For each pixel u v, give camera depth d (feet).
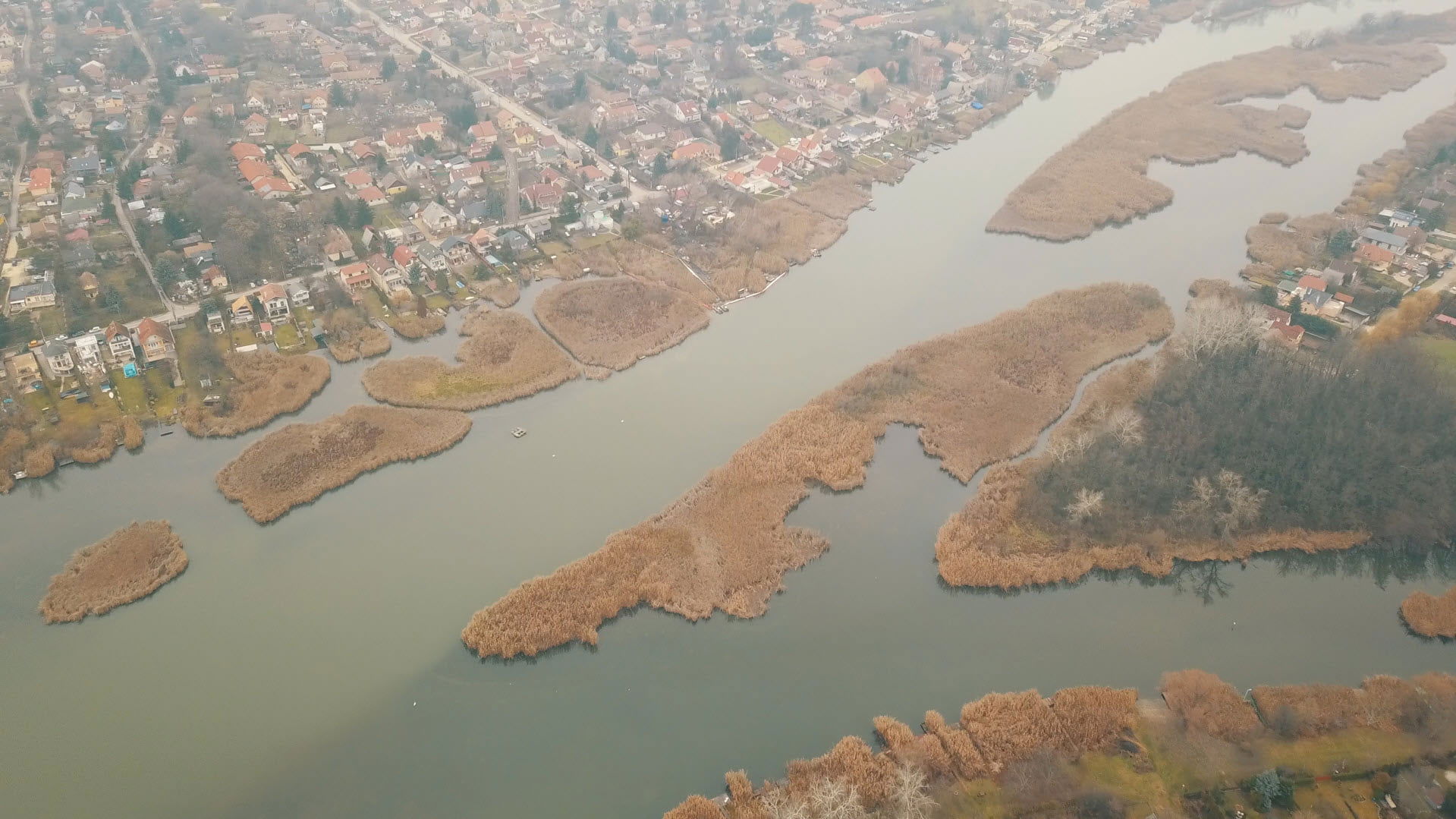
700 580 512.63
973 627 496.64
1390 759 413.80
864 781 407.23
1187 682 451.12
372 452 599.98
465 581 519.19
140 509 558.56
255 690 458.50
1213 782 405.18
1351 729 428.97
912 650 482.69
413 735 439.63
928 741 423.64
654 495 580.71
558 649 480.23
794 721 445.78
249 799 413.39
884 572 529.04
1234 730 426.92
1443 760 413.80
